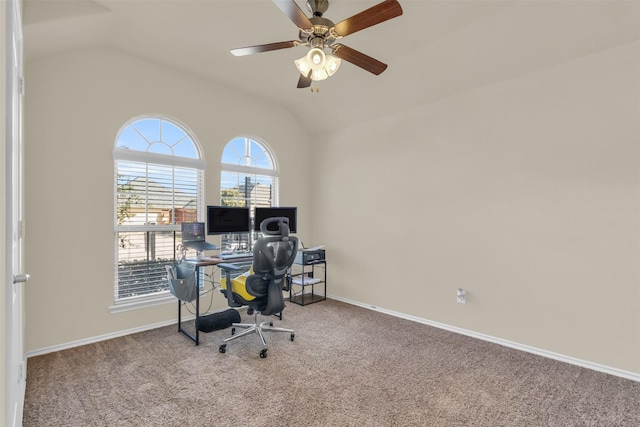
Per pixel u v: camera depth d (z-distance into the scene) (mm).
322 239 4691
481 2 2303
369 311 3977
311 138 4812
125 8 2414
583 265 2545
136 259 3266
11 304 1181
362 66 2393
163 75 3398
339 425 1854
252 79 3719
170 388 2217
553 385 2273
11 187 1165
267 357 2703
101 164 3020
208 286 3768
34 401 2047
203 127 3697
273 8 2412
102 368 2482
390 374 2426
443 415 1945
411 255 3662
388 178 3893
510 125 2918
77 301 2887
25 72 2650
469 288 3191
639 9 2135
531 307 2803
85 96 2936
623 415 1944
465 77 3088
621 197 2383
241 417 1915
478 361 2639
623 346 2375
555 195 2676
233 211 3730
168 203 3480
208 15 2508
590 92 2498
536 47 2598
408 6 2336
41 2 2207
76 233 2885
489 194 3053
